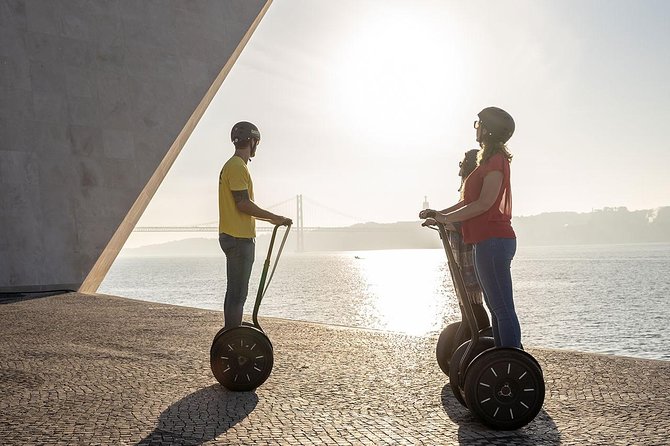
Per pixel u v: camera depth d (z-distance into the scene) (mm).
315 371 5469
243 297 5105
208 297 54406
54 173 15898
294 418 4031
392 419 4000
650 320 39531
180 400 4523
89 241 16172
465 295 4031
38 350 6688
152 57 17047
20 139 15609
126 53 16766
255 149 5301
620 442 3492
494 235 3984
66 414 4168
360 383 5004
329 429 3785
